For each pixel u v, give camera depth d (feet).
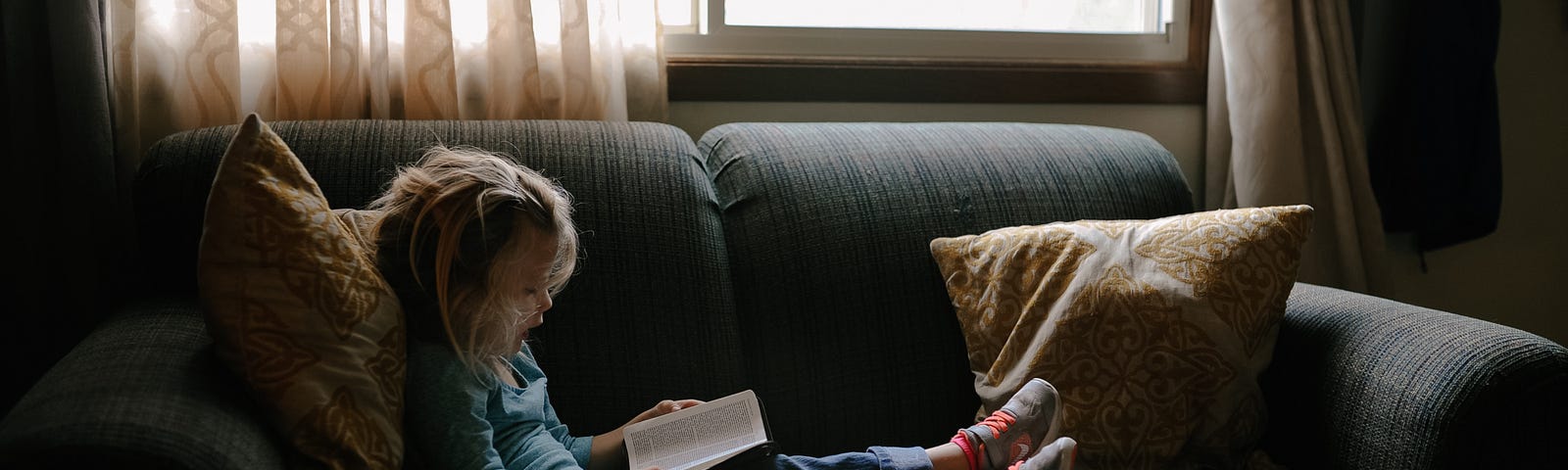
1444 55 7.06
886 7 6.86
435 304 3.61
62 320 5.19
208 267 3.21
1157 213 5.59
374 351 3.34
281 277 3.22
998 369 4.68
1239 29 6.55
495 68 5.61
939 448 4.25
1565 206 8.07
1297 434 4.46
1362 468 4.00
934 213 5.21
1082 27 7.16
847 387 4.89
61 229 5.13
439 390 3.52
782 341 4.92
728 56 6.44
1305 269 6.76
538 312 3.84
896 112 6.71
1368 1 7.32
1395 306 4.44
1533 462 3.75
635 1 5.90
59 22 4.89
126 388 3.04
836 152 5.41
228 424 3.04
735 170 5.34
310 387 3.14
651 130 5.32
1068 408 4.45
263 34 5.50
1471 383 3.73
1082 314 4.53
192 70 5.22
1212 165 7.08
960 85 6.72
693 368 4.71
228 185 3.27
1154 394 4.43
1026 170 5.48
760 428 4.13
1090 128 6.04
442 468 3.50
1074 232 4.84
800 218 5.09
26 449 2.70
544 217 3.66
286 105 5.33
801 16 6.73
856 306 4.96
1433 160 7.18
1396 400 3.92
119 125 5.19
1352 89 6.76
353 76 5.38
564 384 4.51
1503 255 8.02
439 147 4.48
